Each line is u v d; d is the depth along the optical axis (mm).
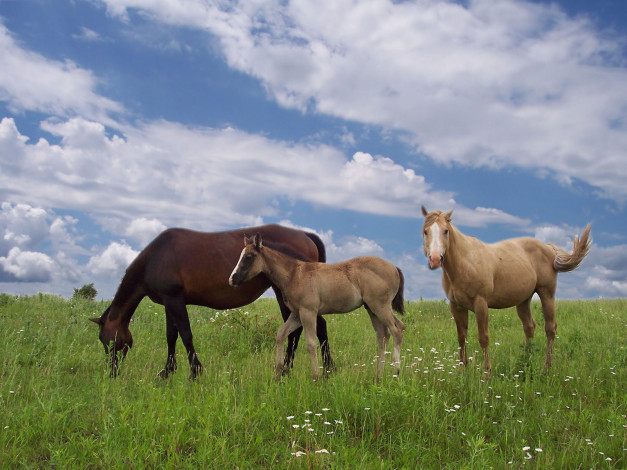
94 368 7527
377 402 4957
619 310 13734
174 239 7230
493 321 12141
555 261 8078
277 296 7660
